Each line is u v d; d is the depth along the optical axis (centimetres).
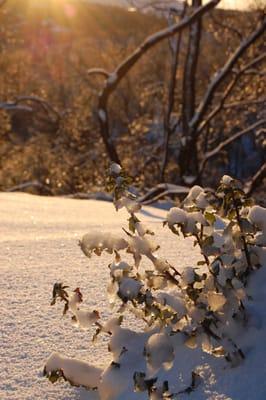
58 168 1853
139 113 2455
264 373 177
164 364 178
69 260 345
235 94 1741
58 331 238
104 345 228
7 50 2411
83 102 2234
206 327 187
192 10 1376
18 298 274
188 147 1369
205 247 191
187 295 195
